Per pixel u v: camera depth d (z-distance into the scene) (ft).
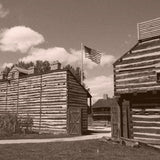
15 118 77.97
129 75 53.83
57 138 63.77
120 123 53.98
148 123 50.72
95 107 172.86
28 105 89.10
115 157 37.09
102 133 83.87
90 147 45.06
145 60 52.19
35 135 71.36
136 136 51.96
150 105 51.01
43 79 86.53
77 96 84.79
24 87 92.12
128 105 53.78
